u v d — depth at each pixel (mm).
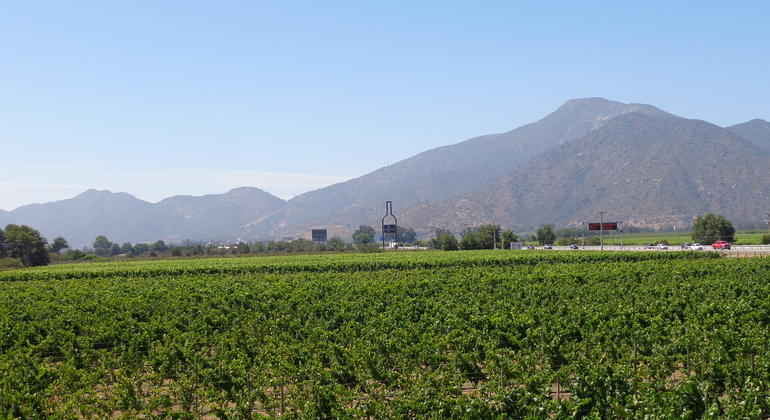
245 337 31453
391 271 69125
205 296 47875
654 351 26453
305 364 25906
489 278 53031
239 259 108750
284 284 53469
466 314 35344
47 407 21766
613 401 19828
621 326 30641
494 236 160000
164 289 51594
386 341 27750
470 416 18891
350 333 31062
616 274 55719
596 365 22734
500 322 31750
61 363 27078
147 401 23062
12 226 129250
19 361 26344
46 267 96875
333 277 62000
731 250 106062
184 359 27281
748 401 19344
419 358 26031
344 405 21047
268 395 22625
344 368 24219
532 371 23750
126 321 35438
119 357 27641
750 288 42375
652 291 43281
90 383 24094
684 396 19641
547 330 30609
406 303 40094
